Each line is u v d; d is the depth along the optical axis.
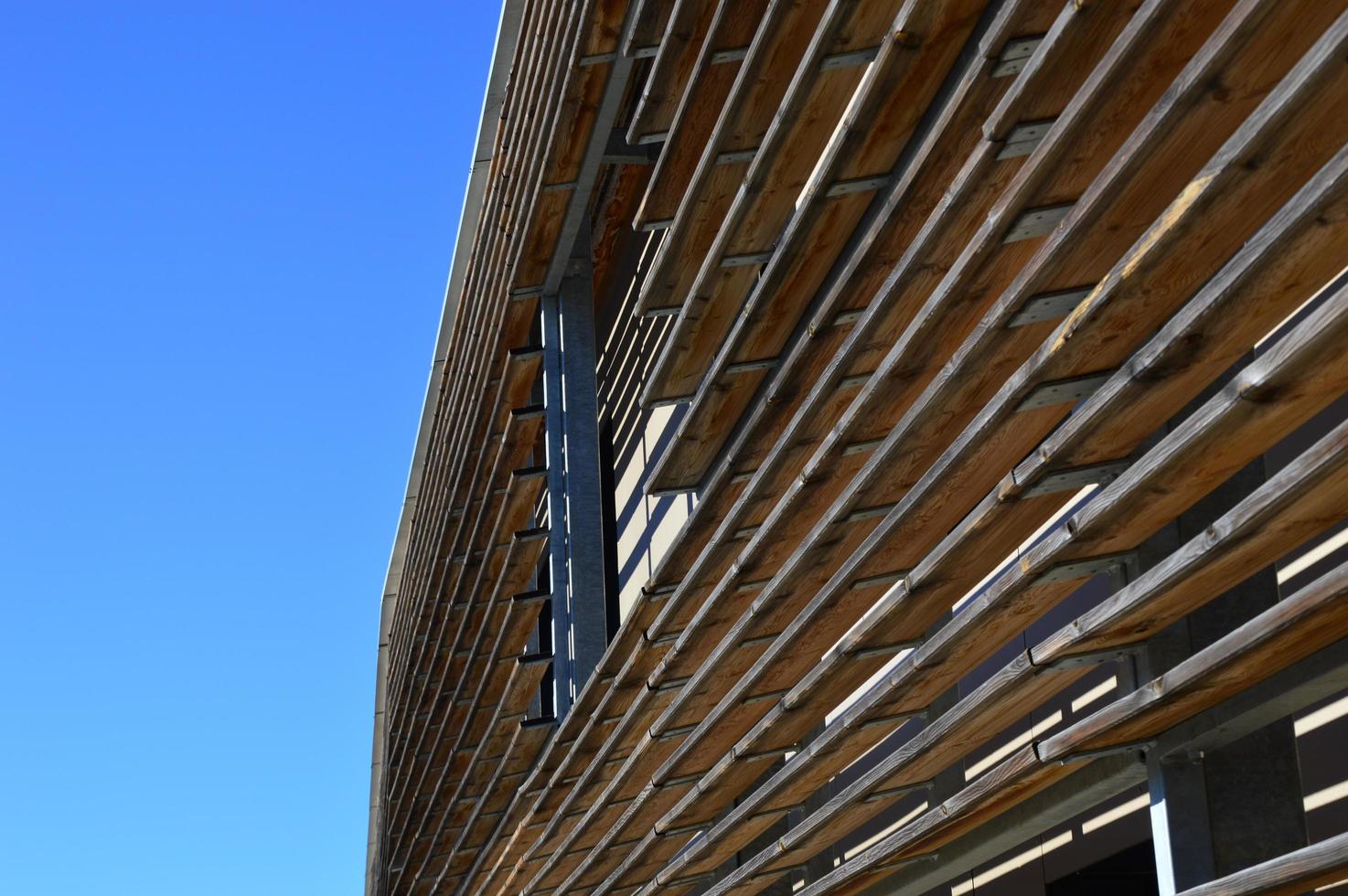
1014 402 3.63
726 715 6.37
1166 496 3.33
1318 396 2.77
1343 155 2.29
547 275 10.70
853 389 4.90
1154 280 3.04
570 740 9.52
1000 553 4.31
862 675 5.41
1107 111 3.09
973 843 5.48
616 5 7.36
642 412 13.10
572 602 10.55
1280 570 4.86
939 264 4.11
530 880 11.69
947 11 3.96
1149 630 3.75
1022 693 4.14
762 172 5.38
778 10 4.89
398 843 20.84
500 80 12.48
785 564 5.32
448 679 15.44
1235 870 3.79
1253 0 2.42
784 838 6.31
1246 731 3.73
